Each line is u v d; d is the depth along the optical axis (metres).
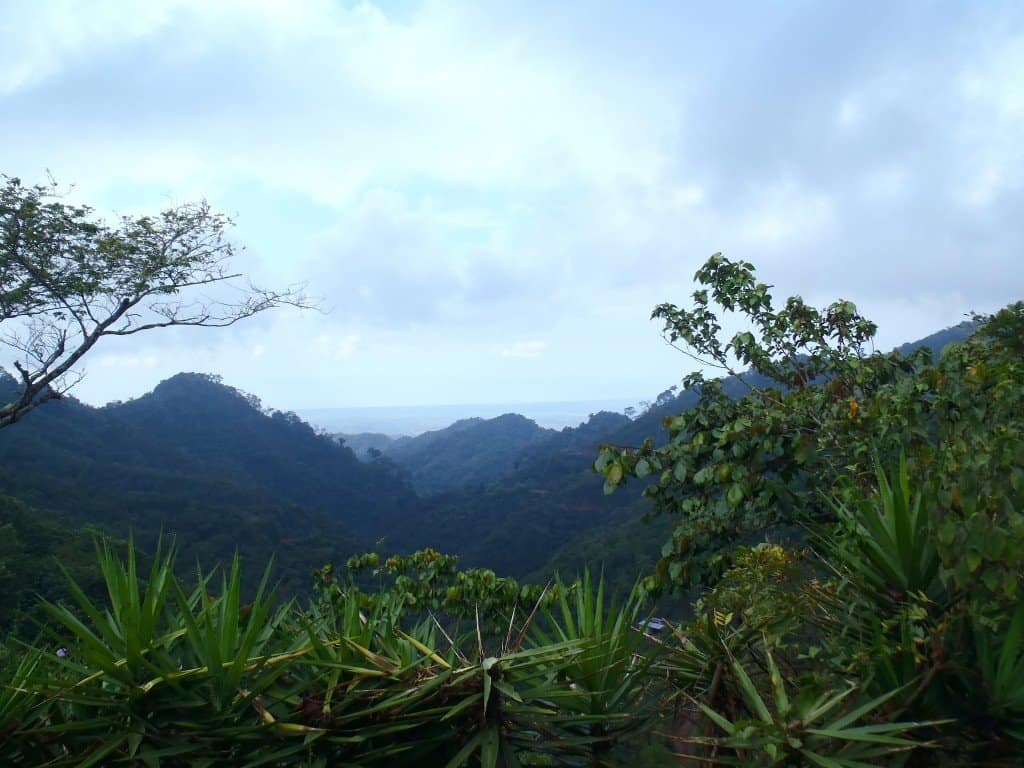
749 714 2.48
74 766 2.07
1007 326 4.82
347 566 5.89
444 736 2.24
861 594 2.63
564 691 2.31
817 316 5.84
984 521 2.20
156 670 2.13
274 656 2.29
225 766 2.13
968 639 2.35
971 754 2.24
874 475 4.05
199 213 15.45
